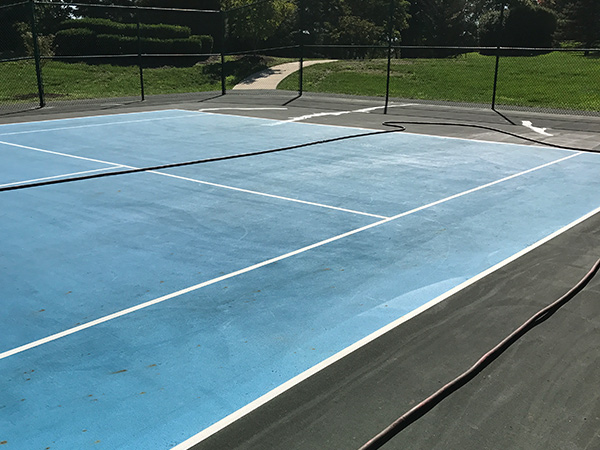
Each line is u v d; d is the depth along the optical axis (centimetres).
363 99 2622
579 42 3164
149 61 3741
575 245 707
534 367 434
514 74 3206
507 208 869
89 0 4569
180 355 452
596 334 486
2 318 516
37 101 2536
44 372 429
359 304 542
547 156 1290
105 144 1424
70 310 531
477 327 498
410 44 5266
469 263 646
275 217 816
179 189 973
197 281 595
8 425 368
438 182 1032
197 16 4212
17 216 822
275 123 1814
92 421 372
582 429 363
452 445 348
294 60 3941
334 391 404
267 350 459
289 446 348
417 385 411
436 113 2136
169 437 357
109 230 760
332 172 1109
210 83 3366
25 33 3528
